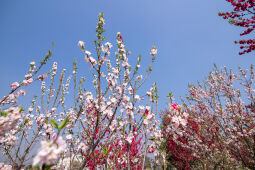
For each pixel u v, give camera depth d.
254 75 7.25
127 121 3.05
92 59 2.67
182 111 2.98
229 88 7.41
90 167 3.78
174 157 9.48
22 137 3.02
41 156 0.97
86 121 4.45
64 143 1.05
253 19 4.39
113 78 3.51
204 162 7.24
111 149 4.29
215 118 7.35
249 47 4.66
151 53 3.40
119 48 3.52
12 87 3.42
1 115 1.90
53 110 4.35
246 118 7.02
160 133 3.09
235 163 6.33
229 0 4.56
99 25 2.80
